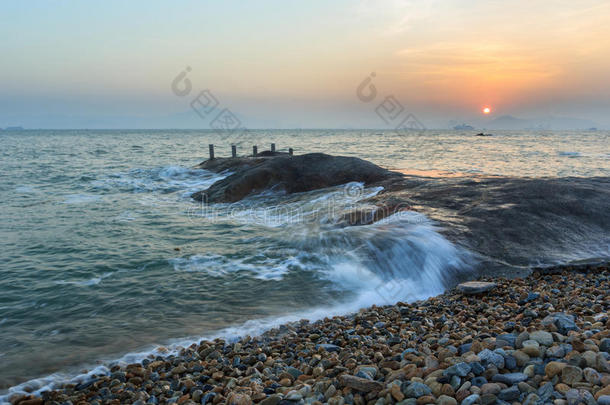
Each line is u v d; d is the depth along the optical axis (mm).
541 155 45375
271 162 18828
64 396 4465
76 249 10539
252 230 12219
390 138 105125
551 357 3561
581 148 61438
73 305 7160
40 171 29016
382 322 5781
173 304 7137
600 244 8703
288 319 6469
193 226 13023
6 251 10398
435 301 6746
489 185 12320
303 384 3947
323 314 6676
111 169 30406
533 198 10688
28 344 5789
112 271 8883
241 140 93500
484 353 3707
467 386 3270
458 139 102500
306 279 8148
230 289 7758
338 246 9273
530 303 5848
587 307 5246
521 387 3186
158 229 12672
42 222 13734
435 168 31203
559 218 9664
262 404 3594
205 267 9008
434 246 8539
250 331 6047
